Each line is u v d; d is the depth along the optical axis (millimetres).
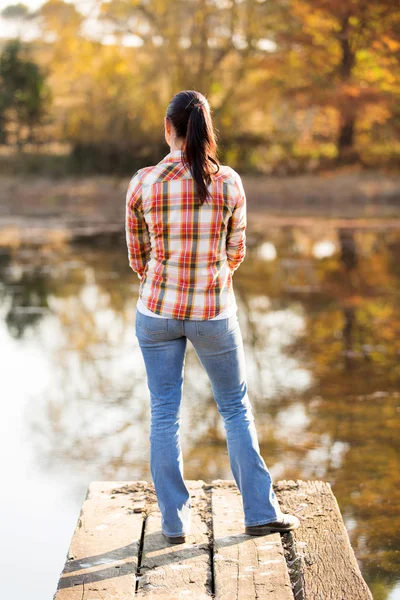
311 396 8070
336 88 35281
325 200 33156
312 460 6375
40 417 7539
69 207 31391
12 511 5570
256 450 3893
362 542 4988
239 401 3859
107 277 15648
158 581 3496
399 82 37250
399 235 22000
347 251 19031
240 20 36094
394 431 7031
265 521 3873
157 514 4215
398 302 12969
